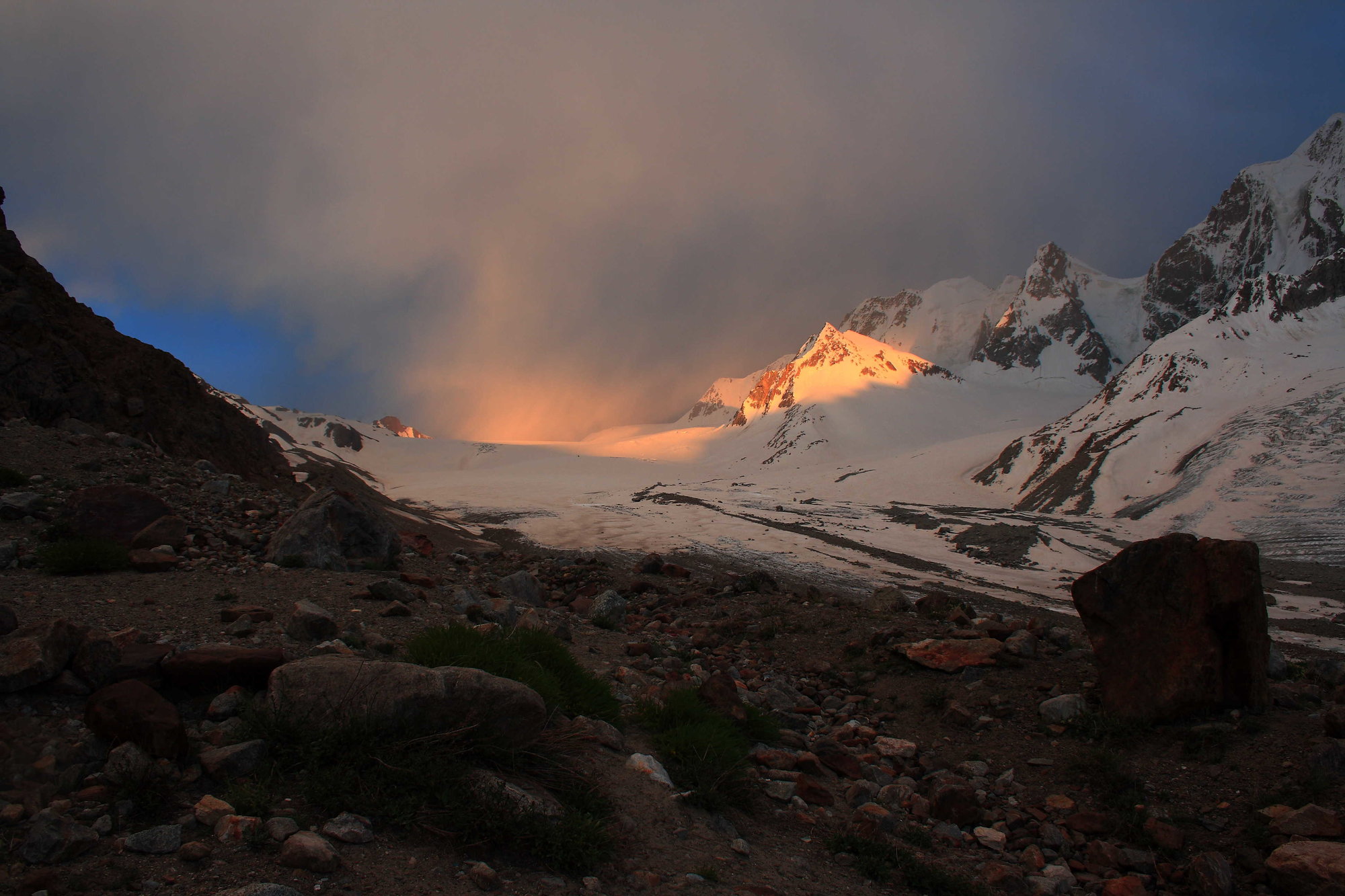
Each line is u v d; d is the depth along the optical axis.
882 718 11.88
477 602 13.34
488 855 5.65
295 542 14.30
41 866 4.54
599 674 11.38
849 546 78.12
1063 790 9.27
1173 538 10.67
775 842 7.46
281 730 6.19
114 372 30.67
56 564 10.48
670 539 81.44
